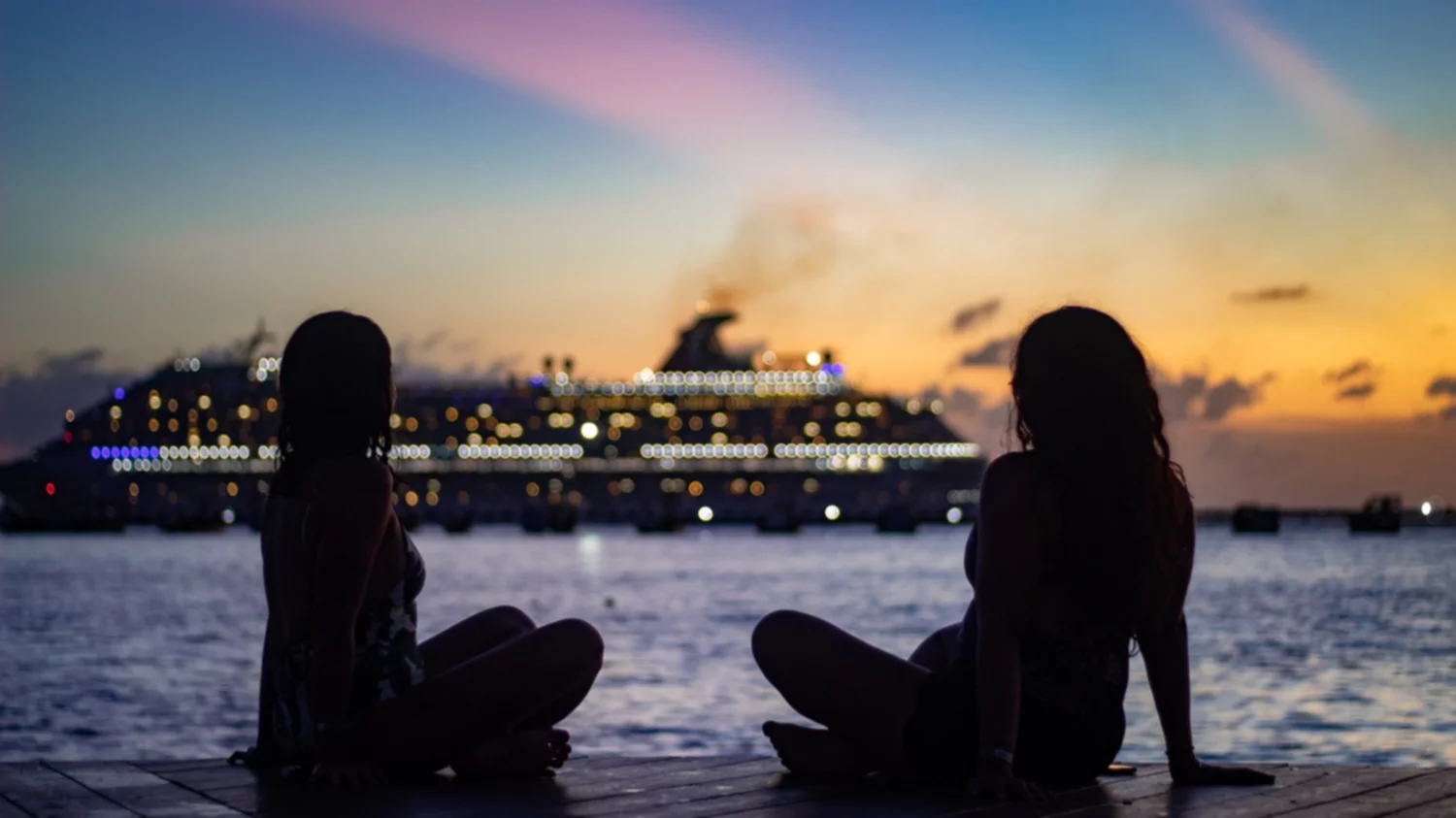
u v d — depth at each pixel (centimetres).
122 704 3353
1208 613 6456
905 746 626
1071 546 587
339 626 626
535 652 658
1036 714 606
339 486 625
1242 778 641
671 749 2591
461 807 604
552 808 603
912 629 5816
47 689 3666
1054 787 633
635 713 3081
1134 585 592
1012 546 593
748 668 4056
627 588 8694
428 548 16450
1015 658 598
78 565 11975
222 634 5403
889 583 9175
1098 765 621
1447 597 7600
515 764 662
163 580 9444
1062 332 594
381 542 640
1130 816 574
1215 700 3278
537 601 7525
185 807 604
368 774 650
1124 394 589
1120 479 586
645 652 4591
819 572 10700
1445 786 641
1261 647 4691
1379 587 8644
